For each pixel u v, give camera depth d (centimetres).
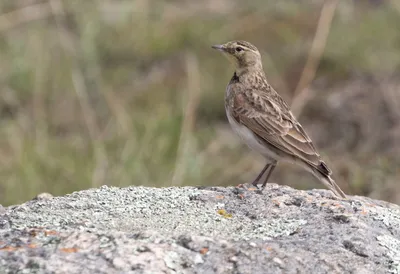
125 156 1352
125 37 1977
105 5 2050
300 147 980
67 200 802
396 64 1820
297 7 2072
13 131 1579
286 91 1766
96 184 1327
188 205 796
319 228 743
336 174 1494
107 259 641
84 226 727
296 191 867
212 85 1783
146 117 1573
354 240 720
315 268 671
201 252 665
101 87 1766
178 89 1773
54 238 675
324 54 1850
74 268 628
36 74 1784
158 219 756
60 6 1997
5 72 1803
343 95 1731
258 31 2006
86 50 1814
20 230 700
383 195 1434
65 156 1421
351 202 832
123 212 771
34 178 1342
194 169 1359
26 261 636
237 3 2134
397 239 745
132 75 1870
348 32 1911
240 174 1496
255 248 681
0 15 1966
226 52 1070
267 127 991
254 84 1051
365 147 1579
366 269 682
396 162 1509
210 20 2061
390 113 1655
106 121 1664
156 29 2003
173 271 639
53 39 1942
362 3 2045
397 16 1978
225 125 1692
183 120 1423
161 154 1366
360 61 1839
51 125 1645
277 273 657
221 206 796
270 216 776
